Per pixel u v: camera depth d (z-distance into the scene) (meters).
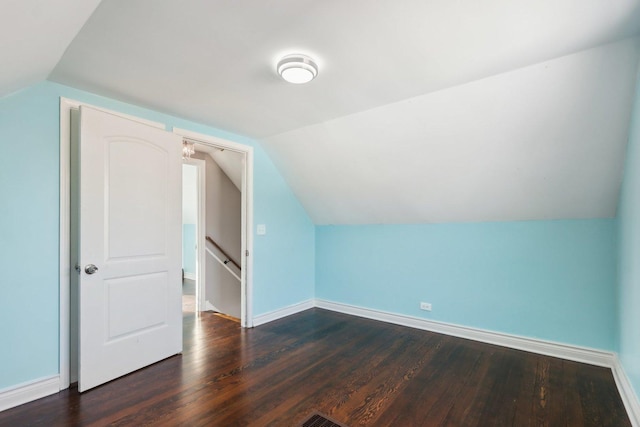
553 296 2.81
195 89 2.37
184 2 1.44
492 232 3.12
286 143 3.53
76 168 2.32
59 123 2.23
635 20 1.56
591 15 1.53
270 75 2.16
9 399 1.98
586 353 2.65
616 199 2.46
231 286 4.83
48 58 1.74
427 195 3.22
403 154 2.98
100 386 2.24
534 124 2.29
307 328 3.55
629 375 2.06
